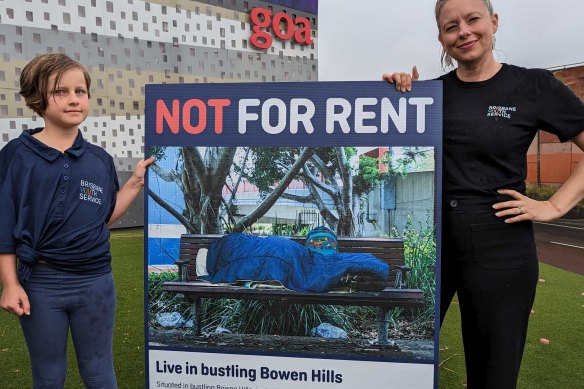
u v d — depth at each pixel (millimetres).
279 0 13195
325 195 1641
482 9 1452
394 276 1611
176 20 11078
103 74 9938
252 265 1690
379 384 1648
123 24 10211
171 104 1706
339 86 1612
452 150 1526
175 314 1736
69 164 1500
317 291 1660
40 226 1443
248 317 1705
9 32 8727
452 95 1550
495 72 1518
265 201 1676
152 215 1732
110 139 10070
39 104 1471
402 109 1577
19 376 2436
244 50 12562
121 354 2756
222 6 12016
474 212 1483
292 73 13570
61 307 1502
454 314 3730
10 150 1467
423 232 1577
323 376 1679
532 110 1446
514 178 1478
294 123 1646
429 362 1607
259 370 1710
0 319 3398
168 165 1719
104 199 1586
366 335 1642
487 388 1475
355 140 1614
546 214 1432
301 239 1662
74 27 9531
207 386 1743
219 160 1693
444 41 1525
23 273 1446
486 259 1472
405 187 1584
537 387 2311
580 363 2619
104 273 1592
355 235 1629
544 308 3777
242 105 1667
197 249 1718
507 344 1451
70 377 2424
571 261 5629
